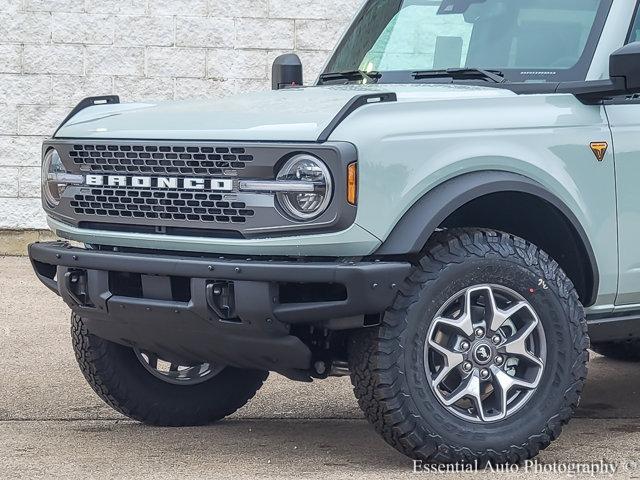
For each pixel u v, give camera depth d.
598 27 6.25
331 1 12.66
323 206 5.25
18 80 12.49
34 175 12.55
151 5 12.52
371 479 5.46
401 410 5.42
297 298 5.52
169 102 6.42
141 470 5.68
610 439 6.43
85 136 5.98
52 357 8.45
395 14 7.10
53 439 6.35
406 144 5.38
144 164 5.70
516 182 5.62
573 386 5.76
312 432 6.59
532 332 5.73
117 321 5.82
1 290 10.75
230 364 5.84
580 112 5.98
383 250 5.36
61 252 5.85
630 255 6.13
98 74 12.55
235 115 5.70
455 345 5.57
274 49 12.66
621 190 6.07
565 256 6.08
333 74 6.96
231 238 5.48
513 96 5.84
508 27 6.53
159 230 5.72
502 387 5.63
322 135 5.27
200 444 6.28
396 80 6.67
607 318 6.25
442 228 6.02
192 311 5.43
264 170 5.36
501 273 5.59
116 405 6.59
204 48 12.59
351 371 5.50
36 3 12.45
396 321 5.41
